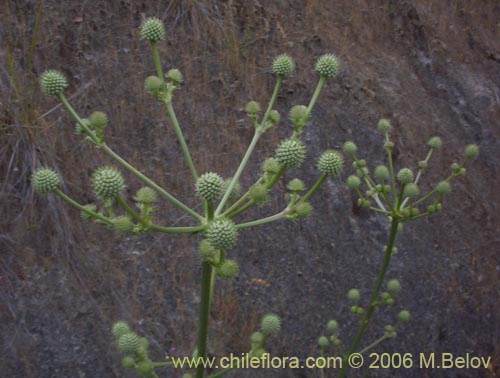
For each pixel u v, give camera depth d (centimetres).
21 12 58
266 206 60
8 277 49
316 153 65
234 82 65
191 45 64
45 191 24
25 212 51
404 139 73
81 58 59
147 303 52
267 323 29
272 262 58
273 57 69
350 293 39
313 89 69
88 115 57
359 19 78
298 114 26
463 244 70
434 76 84
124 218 23
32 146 52
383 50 80
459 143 78
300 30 72
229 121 62
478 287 68
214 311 54
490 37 94
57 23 59
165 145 59
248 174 60
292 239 60
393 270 64
